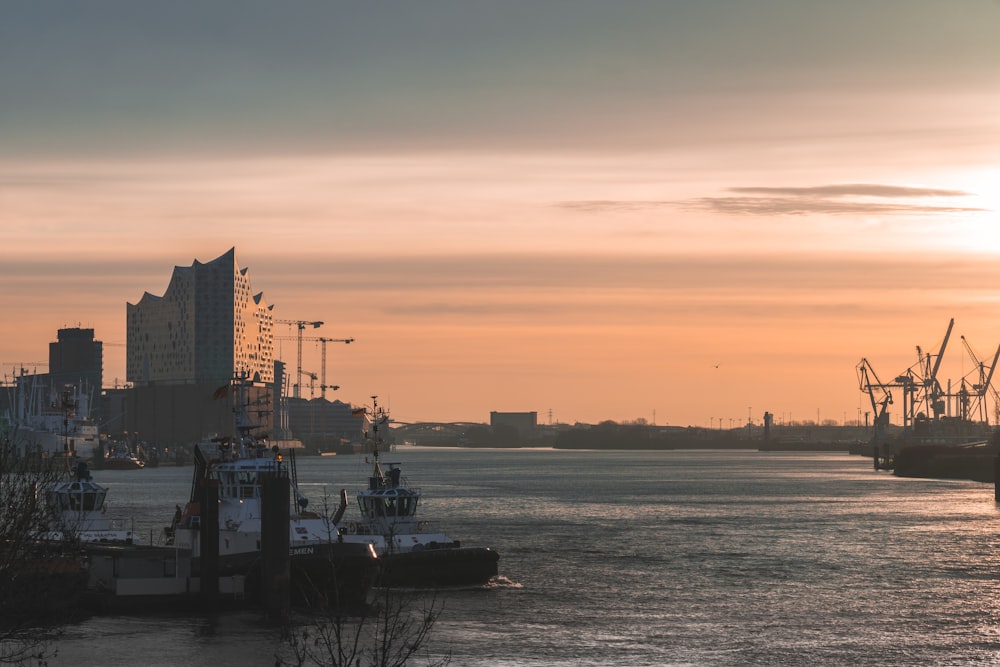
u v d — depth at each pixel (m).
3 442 89.94
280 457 138.88
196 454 140.62
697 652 109.94
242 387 147.00
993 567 170.75
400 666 84.25
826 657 108.62
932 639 116.38
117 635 109.94
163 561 128.12
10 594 83.19
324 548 125.94
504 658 106.31
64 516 144.38
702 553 188.38
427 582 139.00
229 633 111.06
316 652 104.25
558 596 138.88
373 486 150.38
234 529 133.25
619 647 111.44
